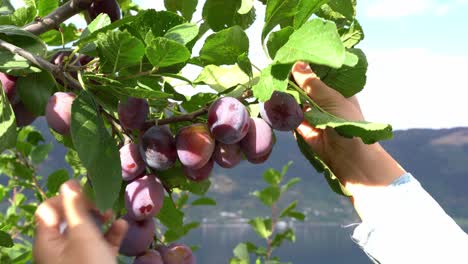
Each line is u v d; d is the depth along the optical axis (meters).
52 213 0.36
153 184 0.54
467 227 57.12
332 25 0.39
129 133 0.56
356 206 0.57
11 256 1.13
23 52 0.49
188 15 0.67
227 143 0.51
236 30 0.48
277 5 0.47
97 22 0.53
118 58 0.48
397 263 0.53
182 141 0.51
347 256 41.75
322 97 0.52
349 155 0.56
